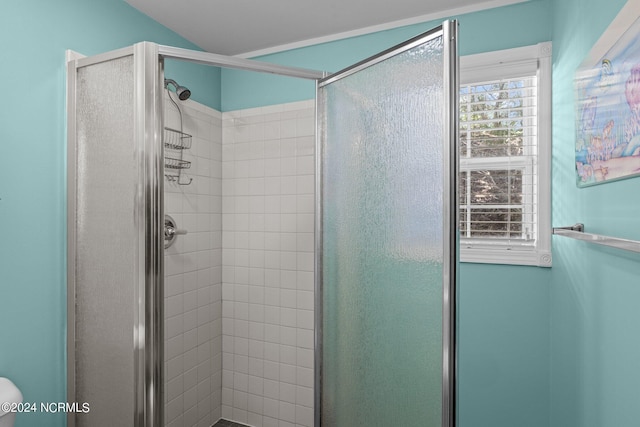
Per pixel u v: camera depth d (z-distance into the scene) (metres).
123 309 1.35
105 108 1.40
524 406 1.87
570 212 1.49
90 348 1.43
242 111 2.45
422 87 1.15
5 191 1.33
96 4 1.69
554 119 1.73
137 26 1.93
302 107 2.29
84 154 1.46
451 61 1.04
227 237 2.50
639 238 0.88
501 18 1.89
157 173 1.33
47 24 1.47
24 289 1.39
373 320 1.33
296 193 2.30
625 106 0.92
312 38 2.30
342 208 1.49
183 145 2.19
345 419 1.46
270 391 2.38
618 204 1.01
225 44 2.37
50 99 1.47
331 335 1.54
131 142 1.33
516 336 1.88
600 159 1.10
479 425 1.96
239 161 2.46
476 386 1.97
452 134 1.04
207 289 2.40
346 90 1.47
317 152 1.62
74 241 1.48
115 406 1.36
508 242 1.93
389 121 1.28
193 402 2.29
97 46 1.70
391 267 1.26
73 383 1.48
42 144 1.45
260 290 2.41
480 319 1.96
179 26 2.13
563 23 1.57
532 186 1.88
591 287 1.25
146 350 1.29
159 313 1.32
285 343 2.33
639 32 0.84
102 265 1.40
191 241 2.27
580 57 1.34
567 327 1.54
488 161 1.97
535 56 1.81
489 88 1.96
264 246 2.39
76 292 1.48
